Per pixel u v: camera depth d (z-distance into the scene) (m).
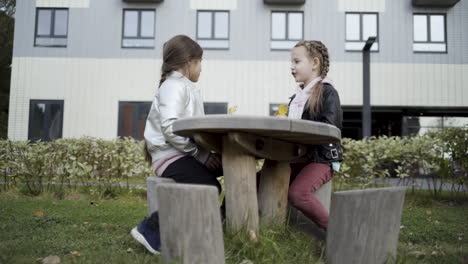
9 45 20.53
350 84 13.09
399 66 13.16
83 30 13.30
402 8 13.23
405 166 5.76
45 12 13.39
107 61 13.24
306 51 2.66
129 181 6.10
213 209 1.75
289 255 2.08
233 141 1.99
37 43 13.32
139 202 5.16
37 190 5.78
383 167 6.27
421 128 13.81
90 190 5.54
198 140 2.08
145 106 13.19
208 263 1.72
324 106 2.50
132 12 13.35
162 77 2.46
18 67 13.27
